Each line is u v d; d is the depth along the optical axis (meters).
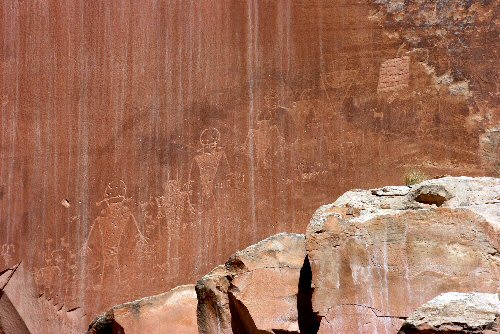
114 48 10.63
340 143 11.24
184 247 10.59
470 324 5.88
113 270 10.36
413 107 11.46
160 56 10.79
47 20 10.44
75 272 10.26
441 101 11.48
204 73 10.94
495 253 6.66
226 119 10.96
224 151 10.90
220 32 11.05
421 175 10.87
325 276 6.99
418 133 11.41
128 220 10.48
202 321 7.73
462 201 7.20
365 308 6.82
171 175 10.68
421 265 6.76
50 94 10.38
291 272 7.48
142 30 10.76
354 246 6.98
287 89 11.20
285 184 11.01
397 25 11.54
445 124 11.44
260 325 7.25
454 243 6.74
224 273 7.73
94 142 10.47
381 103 11.41
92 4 10.59
